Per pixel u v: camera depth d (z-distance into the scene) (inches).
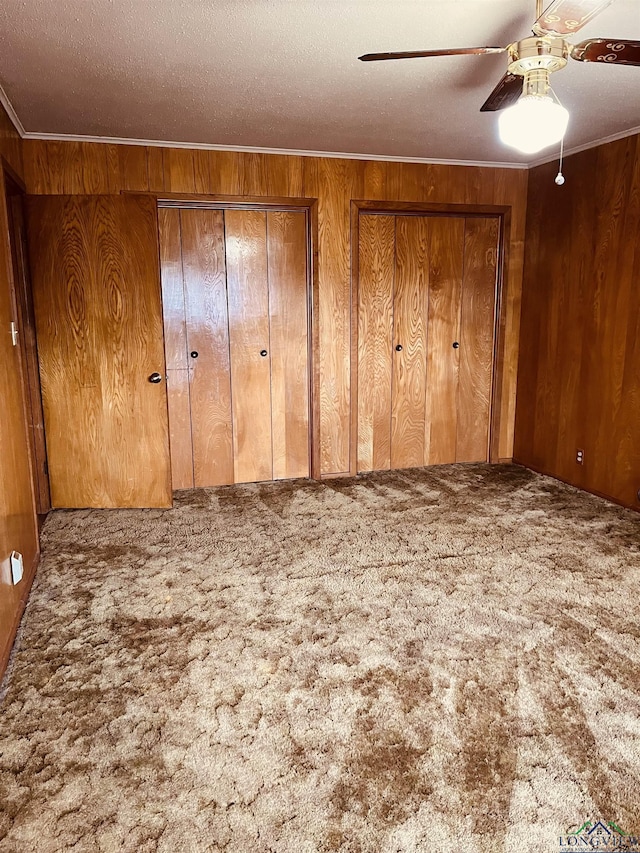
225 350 168.7
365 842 60.2
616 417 153.9
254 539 134.8
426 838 60.6
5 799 65.4
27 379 148.2
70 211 141.4
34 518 120.9
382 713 78.5
